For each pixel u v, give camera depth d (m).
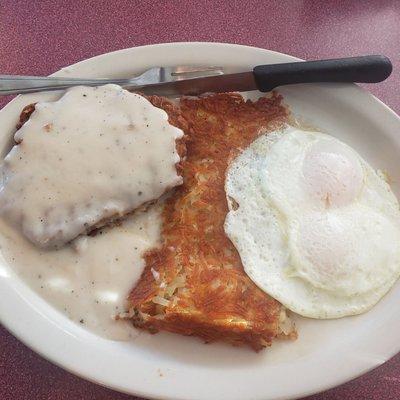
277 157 0.33
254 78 0.34
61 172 0.30
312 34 0.40
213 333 0.29
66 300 0.29
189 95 0.35
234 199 0.32
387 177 0.33
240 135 0.34
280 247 0.31
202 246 0.31
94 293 0.30
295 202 0.32
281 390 0.27
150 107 0.33
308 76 0.33
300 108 0.35
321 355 0.29
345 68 0.33
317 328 0.30
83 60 0.35
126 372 0.27
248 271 0.30
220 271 0.30
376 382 0.30
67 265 0.30
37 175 0.30
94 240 0.31
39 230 0.30
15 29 0.38
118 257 0.30
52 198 0.30
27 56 0.37
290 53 0.39
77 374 0.27
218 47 0.35
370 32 0.40
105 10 0.39
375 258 0.30
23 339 0.28
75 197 0.30
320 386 0.27
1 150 0.32
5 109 0.32
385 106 0.34
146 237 0.32
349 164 0.32
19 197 0.30
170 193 0.33
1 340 0.30
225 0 0.40
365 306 0.30
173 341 0.29
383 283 0.30
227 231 0.31
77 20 0.39
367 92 0.34
